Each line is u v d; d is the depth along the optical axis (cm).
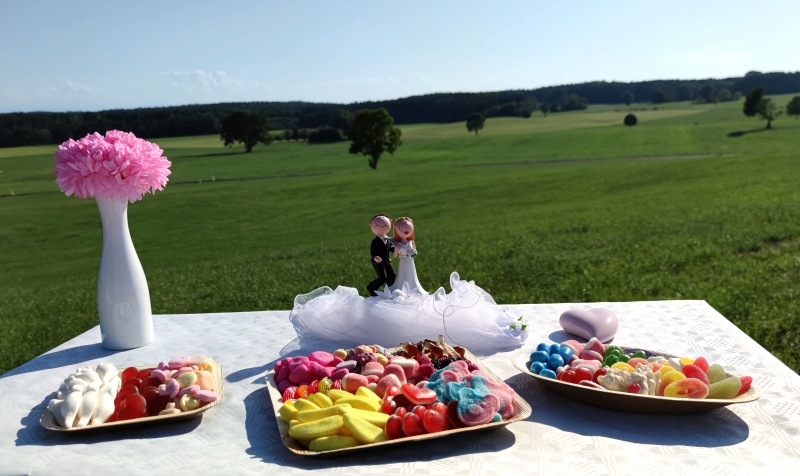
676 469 187
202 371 253
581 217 2228
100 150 299
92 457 203
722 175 3347
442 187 4341
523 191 3809
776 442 203
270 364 301
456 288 341
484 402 208
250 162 6844
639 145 6731
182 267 1884
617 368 238
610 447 201
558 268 1009
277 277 1115
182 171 6103
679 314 358
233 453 204
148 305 339
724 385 217
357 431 197
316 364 258
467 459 195
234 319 385
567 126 9650
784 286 759
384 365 261
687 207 2147
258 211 3694
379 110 6284
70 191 304
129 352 327
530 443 205
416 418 201
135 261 332
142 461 199
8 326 866
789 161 3581
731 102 12025
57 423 224
